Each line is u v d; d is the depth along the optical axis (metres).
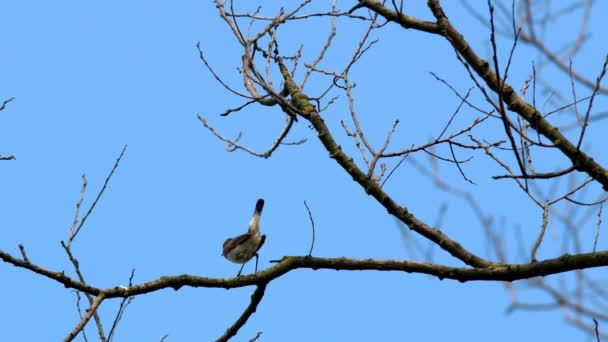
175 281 11.70
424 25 11.10
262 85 12.20
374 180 11.54
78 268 11.47
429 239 11.28
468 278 10.77
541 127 10.18
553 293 9.62
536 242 10.39
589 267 9.94
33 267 11.08
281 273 11.78
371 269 11.53
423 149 11.24
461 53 10.79
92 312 10.88
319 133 12.08
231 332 12.38
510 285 10.16
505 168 10.41
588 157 9.82
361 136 11.70
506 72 9.00
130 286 11.41
